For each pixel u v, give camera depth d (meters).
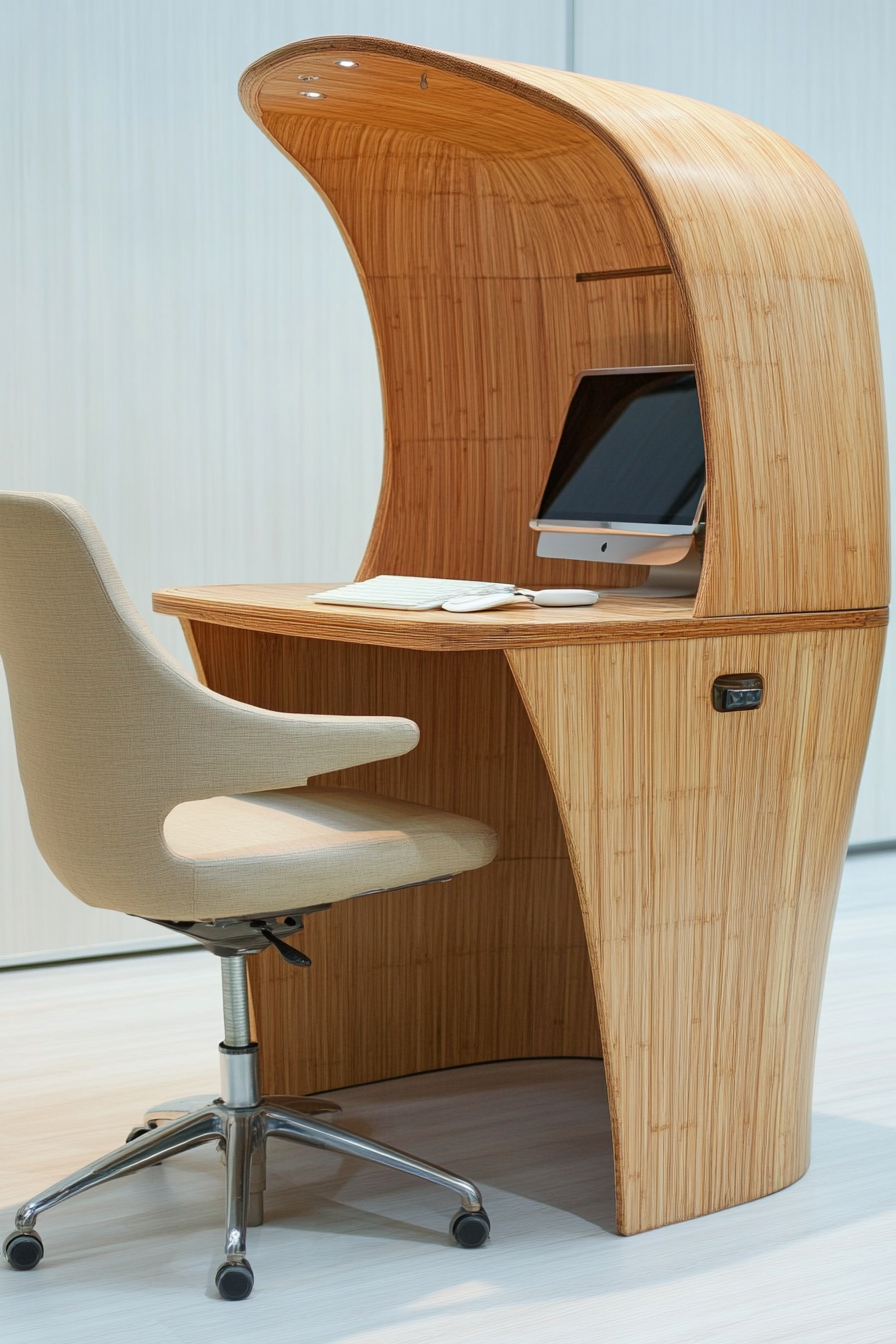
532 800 2.77
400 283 2.68
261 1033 2.54
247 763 1.82
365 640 1.95
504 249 2.71
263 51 3.33
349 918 2.62
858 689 2.18
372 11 3.44
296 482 3.46
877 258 4.24
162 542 3.32
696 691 2.01
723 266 2.00
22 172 3.11
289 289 3.41
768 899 2.12
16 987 3.14
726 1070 2.11
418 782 2.70
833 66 4.12
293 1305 1.83
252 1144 2.03
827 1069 2.68
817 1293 1.87
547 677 1.89
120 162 3.20
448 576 2.79
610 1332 1.77
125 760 1.78
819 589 2.11
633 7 3.80
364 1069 2.67
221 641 2.47
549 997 2.82
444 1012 2.75
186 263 3.29
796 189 2.16
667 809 2.01
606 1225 2.07
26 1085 2.56
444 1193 2.19
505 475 2.79
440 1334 1.76
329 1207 2.13
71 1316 1.81
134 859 1.79
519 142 2.46
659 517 2.42
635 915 1.99
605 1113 2.53
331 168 2.56
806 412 2.08
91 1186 1.99
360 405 3.52
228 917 1.88
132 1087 2.55
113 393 3.24
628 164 1.98
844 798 2.21
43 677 1.82
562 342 2.75
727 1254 1.98
